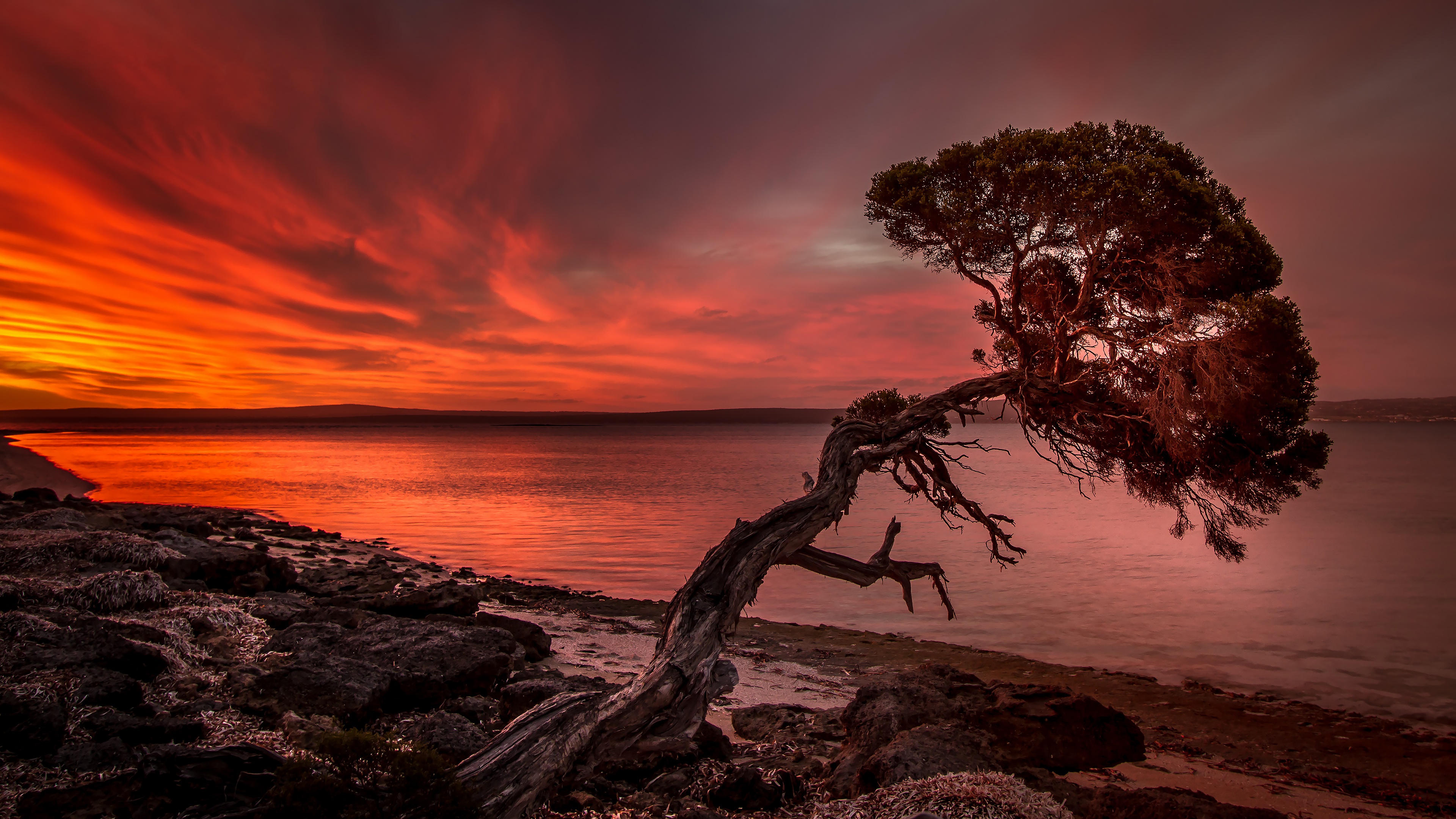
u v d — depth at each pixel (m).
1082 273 12.63
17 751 5.80
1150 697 14.91
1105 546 36.31
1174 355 10.85
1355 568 30.77
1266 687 15.91
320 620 10.99
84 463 79.62
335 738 5.20
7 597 9.05
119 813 5.21
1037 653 18.33
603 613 19.81
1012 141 11.14
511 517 44.09
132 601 9.95
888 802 6.16
